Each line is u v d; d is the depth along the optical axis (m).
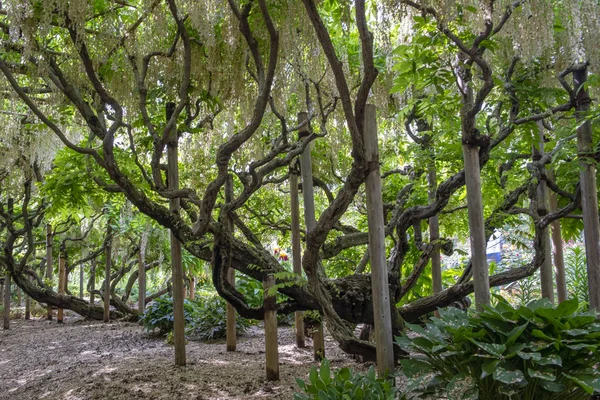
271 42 3.55
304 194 5.17
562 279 4.64
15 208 9.85
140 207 4.49
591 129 4.09
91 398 4.15
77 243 12.20
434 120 5.45
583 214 4.03
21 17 3.58
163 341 7.68
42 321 11.73
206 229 4.17
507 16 3.13
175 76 4.57
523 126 3.99
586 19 3.37
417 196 5.60
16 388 4.93
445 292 4.44
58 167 6.19
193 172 6.21
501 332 2.67
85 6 3.55
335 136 5.59
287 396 3.96
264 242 8.84
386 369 3.36
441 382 2.87
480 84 4.06
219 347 6.73
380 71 4.57
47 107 5.01
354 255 7.32
